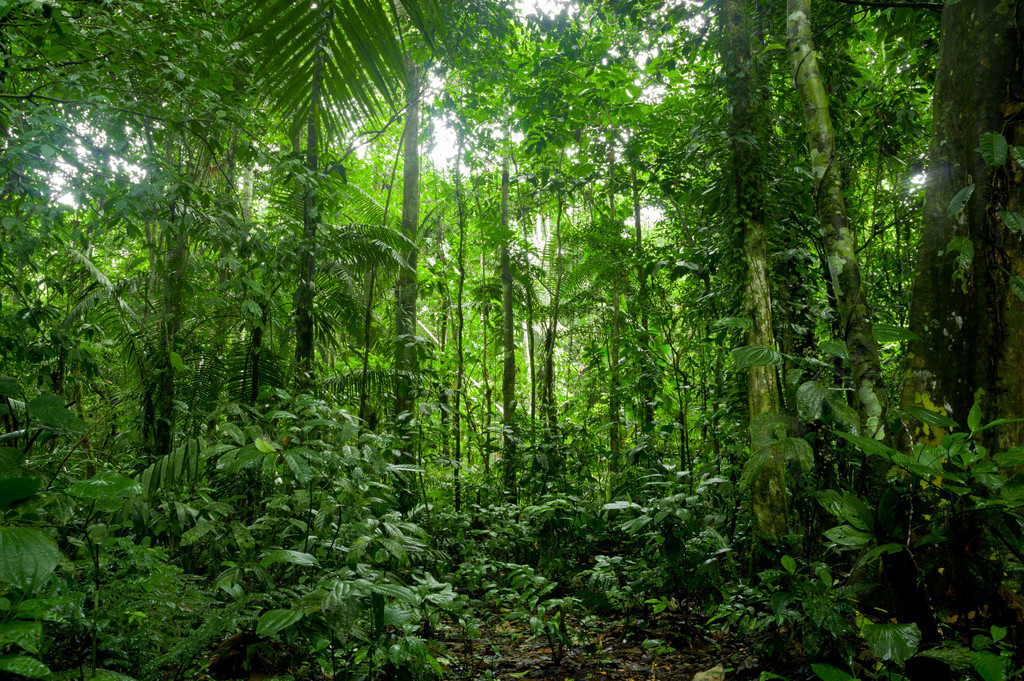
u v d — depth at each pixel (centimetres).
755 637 364
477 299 1060
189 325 554
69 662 252
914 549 262
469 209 996
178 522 330
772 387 451
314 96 343
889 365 688
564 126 877
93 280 473
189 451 297
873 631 159
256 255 497
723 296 549
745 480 182
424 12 327
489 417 948
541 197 1092
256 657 308
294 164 498
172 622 257
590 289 973
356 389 654
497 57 838
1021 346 311
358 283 679
